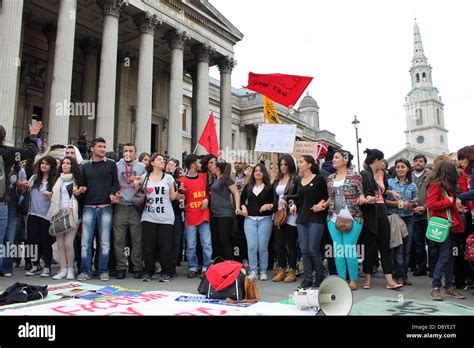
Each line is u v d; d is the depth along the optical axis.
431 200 5.81
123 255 7.49
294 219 7.38
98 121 20.17
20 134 22.05
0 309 4.58
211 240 8.20
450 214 5.76
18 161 7.45
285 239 7.62
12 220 7.95
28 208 7.98
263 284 7.09
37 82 24.08
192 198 7.91
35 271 7.82
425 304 5.16
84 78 25.77
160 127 30.98
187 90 37.88
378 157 7.30
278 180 7.99
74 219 7.16
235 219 8.41
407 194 8.01
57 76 18.19
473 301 5.64
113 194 7.30
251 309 4.61
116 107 27.50
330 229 6.63
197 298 5.27
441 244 5.77
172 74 25.14
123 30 26.64
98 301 5.00
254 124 44.59
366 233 6.68
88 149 20.75
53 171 7.73
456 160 7.51
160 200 7.32
